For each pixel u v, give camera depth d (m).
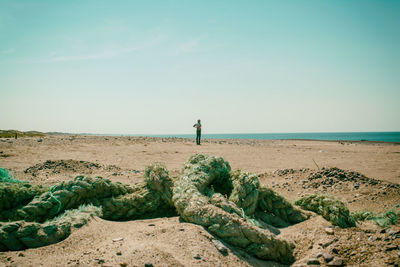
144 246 2.89
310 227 4.09
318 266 3.10
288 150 17.94
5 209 3.63
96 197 4.29
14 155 11.03
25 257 2.75
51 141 18.09
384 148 21.00
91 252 2.82
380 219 4.16
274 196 4.71
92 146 16.20
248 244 3.30
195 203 3.73
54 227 3.23
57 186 4.02
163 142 21.34
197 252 2.87
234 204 4.14
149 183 4.72
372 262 3.06
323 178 7.18
